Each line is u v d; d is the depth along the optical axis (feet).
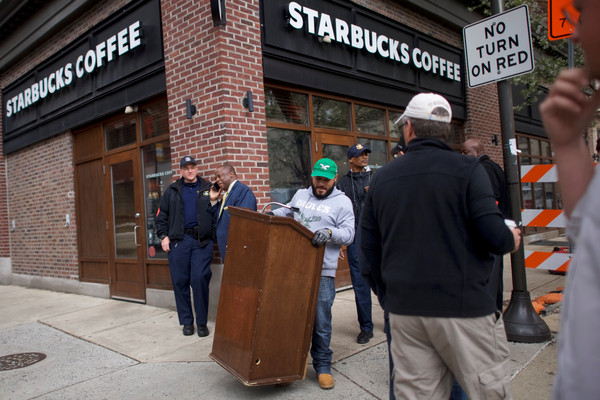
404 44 24.90
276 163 18.99
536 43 29.99
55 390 11.75
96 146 23.97
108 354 14.37
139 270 21.30
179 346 14.70
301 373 10.68
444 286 5.78
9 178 31.60
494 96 33.14
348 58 21.84
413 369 6.08
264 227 10.09
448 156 6.11
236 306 10.73
